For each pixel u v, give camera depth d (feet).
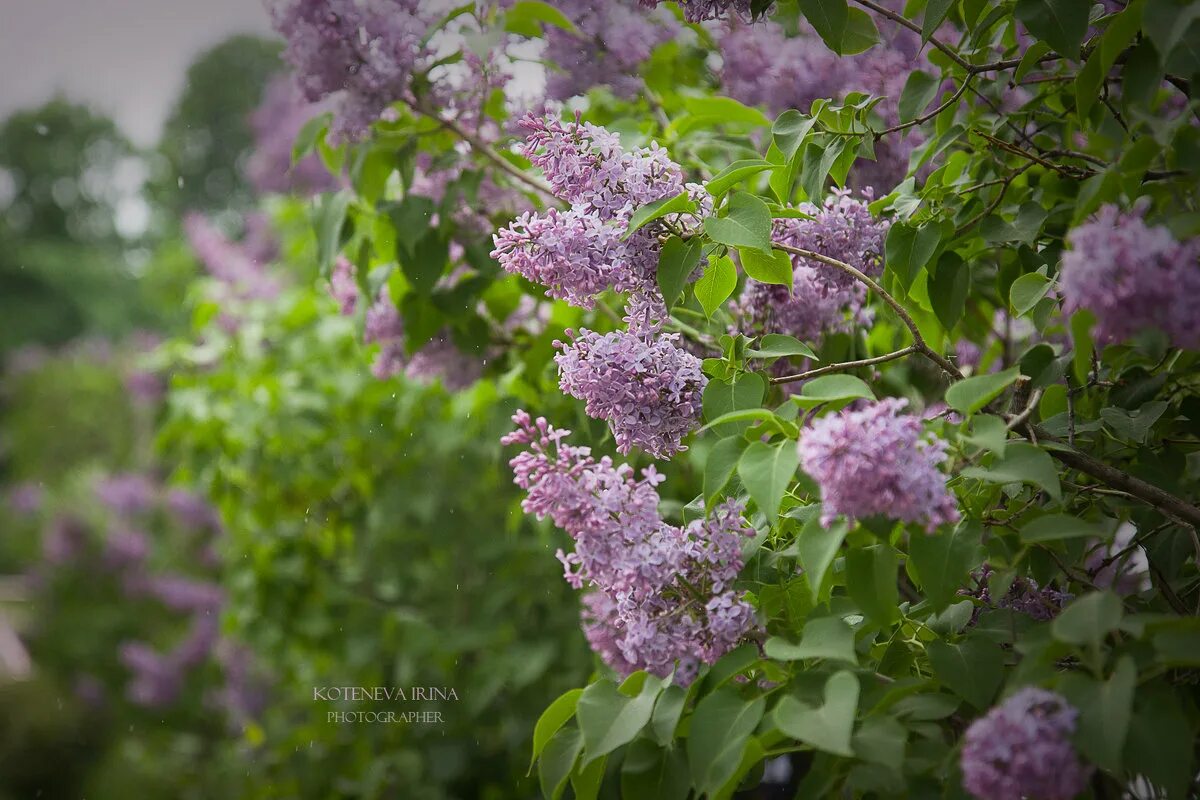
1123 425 3.92
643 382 3.56
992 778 2.96
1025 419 3.59
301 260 9.68
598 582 3.63
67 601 15.75
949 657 3.46
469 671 8.38
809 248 4.11
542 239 3.57
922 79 4.23
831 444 3.09
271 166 15.67
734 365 3.71
